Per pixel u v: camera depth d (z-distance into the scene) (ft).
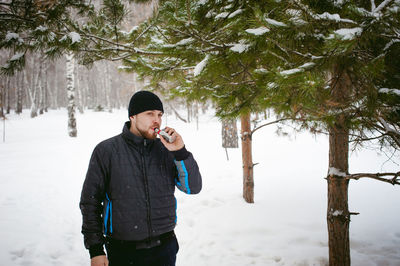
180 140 4.69
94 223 4.47
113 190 4.63
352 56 5.01
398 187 17.08
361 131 6.72
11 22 7.01
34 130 53.47
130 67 10.61
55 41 6.91
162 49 7.62
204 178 21.45
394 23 3.97
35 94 87.04
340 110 5.91
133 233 4.52
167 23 7.41
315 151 30.89
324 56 4.75
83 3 7.40
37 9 6.71
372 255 9.76
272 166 24.64
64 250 10.80
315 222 12.51
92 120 72.64
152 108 4.85
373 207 14.24
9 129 54.80
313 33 5.26
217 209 14.69
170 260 4.89
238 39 7.29
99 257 4.31
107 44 8.25
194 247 11.09
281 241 11.01
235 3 6.80
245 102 7.07
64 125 61.93
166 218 4.86
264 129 49.24
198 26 7.69
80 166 24.99
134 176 4.66
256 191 17.74
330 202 7.93
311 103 5.51
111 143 4.86
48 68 106.32
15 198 15.87
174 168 5.18
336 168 7.68
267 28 4.75
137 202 4.59
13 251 10.10
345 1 4.78
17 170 22.70
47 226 12.64
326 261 9.50
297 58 5.84
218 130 57.72
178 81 10.80
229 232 12.03
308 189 17.62
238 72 8.80
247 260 9.87
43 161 26.61
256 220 12.94
